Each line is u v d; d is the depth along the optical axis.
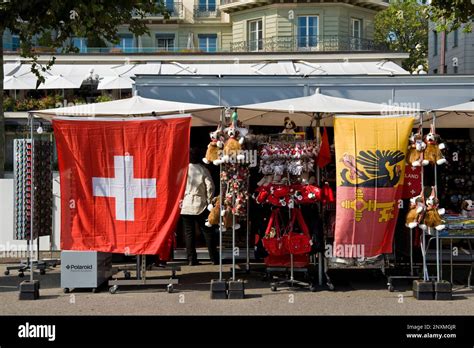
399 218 9.62
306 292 8.37
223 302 7.73
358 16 36.34
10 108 22.64
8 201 11.88
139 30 13.36
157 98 10.69
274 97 10.72
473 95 10.73
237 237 11.27
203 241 11.71
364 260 8.59
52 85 22.47
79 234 8.30
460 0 12.47
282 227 8.69
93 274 8.41
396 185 8.07
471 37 34.53
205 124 10.94
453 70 36.22
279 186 8.34
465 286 8.75
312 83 10.75
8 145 22.38
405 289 8.59
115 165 8.22
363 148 8.06
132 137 8.17
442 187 12.16
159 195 8.12
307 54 24.30
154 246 8.12
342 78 10.77
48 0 11.71
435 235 8.23
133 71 22.86
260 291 8.43
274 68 21.92
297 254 8.61
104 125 8.21
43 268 10.09
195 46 42.16
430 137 7.97
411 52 48.03
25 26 12.16
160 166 8.12
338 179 8.11
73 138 8.24
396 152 8.05
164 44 42.12
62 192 8.30
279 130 12.06
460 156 12.23
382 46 36.44
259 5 36.34
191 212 10.46
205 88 10.71
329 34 35.31
